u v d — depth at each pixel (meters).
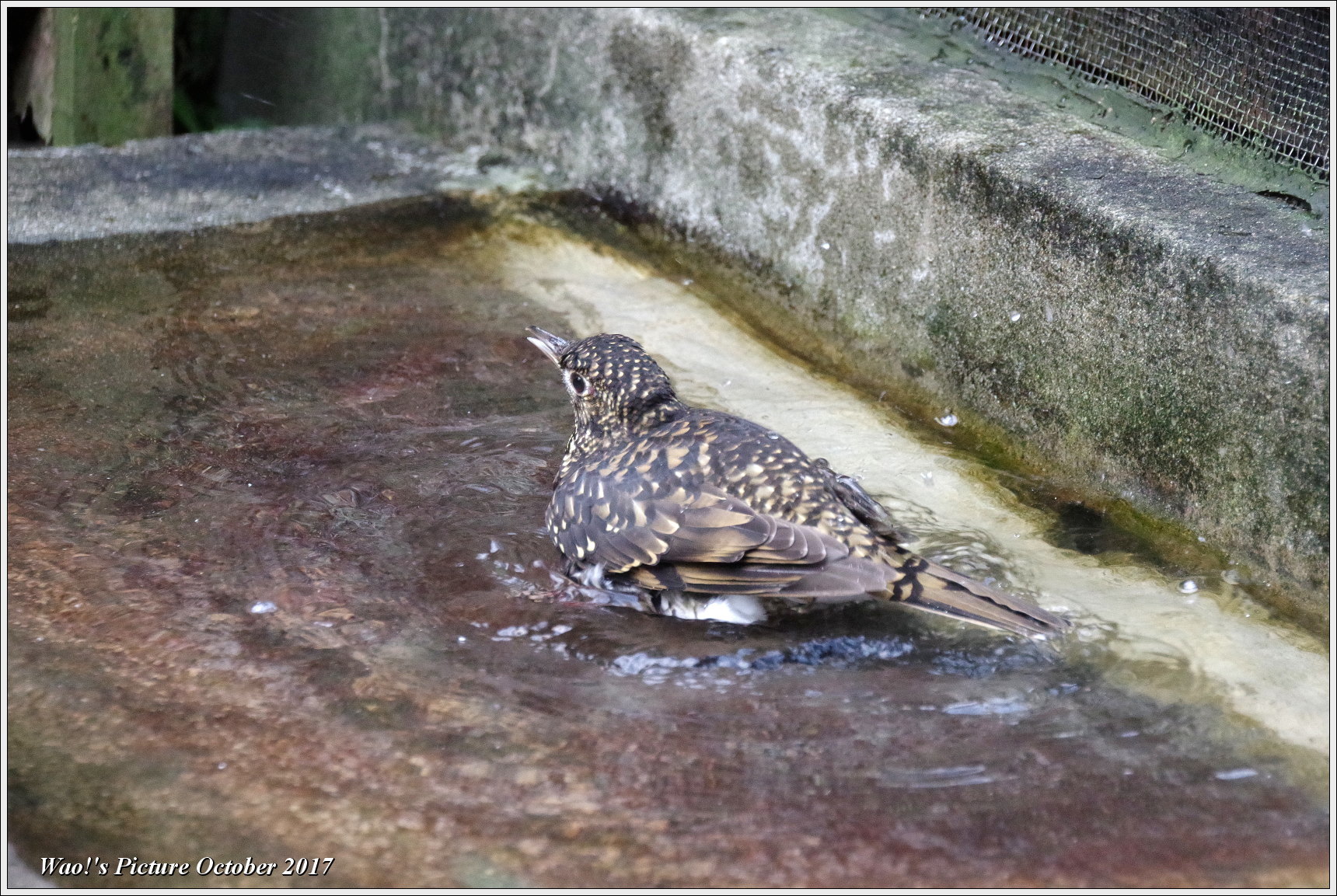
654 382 7.01
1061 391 8.09
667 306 10.36
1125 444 7.72
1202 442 7.24
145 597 6.48
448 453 8.07
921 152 8.80
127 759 5.30
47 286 9.88
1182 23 8.53
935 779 5.31
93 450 7.88
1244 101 8.15
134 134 13.22
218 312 9.76
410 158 12.55
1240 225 7.44
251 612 6.40
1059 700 5.89
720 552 6.16
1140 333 7.52
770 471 6.36
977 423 8.70
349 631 6.29
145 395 8.57
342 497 7.52
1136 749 5.55
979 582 6.18
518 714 5.69
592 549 6.60
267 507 7.39
